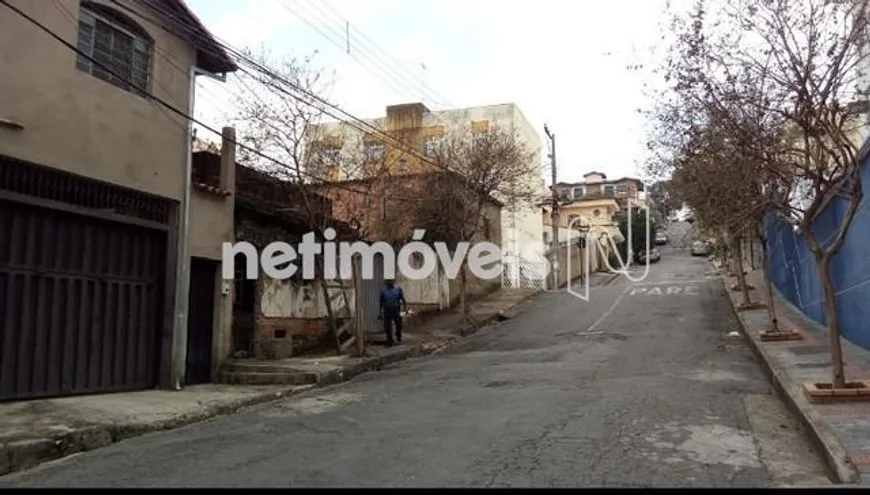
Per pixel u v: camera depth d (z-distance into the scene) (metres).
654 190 20.84
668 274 42.62
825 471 6.93
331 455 7.83
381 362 17.22
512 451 7.70
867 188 13.81
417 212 24.88
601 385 12.16
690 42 10.49
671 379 12.56
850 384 9.76
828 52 9.38
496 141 27.25
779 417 9.48
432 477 6.75
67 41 11.42
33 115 10.79
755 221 16.41
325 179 19.03
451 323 24.56
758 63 10.02
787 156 12.27
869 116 12.24
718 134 11.52
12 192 10.55
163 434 9.70
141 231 13.05
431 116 39.78
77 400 10.98
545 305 30.11
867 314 14.26
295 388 13.50
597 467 7.01
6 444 8.00
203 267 14.82
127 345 12.60
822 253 10.14
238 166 16.67
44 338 11.08
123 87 12.68
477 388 12.55
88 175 11.66
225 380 14.60
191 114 14.07
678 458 7.34
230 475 7.07
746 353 15.89
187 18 13.90
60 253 11.43
